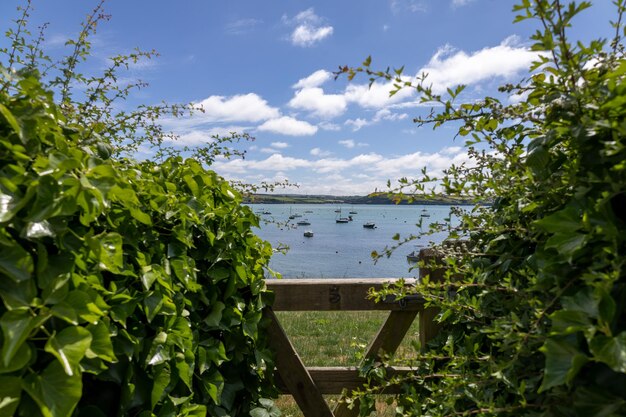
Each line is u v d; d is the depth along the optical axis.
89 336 1.29
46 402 1.19
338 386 2.89
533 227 1.33
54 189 1.35
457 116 1.64
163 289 1.94
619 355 0.99
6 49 2.73
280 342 2.91
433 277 2.68
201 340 2.40
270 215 3.22
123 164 2.22
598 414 1.08
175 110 3.04
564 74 1.25
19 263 1.21
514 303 1.69
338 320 7.34
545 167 1.42
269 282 2.91
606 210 1.17
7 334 1.13
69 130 1.69
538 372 1.51
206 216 2.52
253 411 2.73
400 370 2.75
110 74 2.84
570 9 1.15
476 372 1.91
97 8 2.73
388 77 1.48
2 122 1.35
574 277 1.28
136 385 1.74
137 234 1.90
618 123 1.15
